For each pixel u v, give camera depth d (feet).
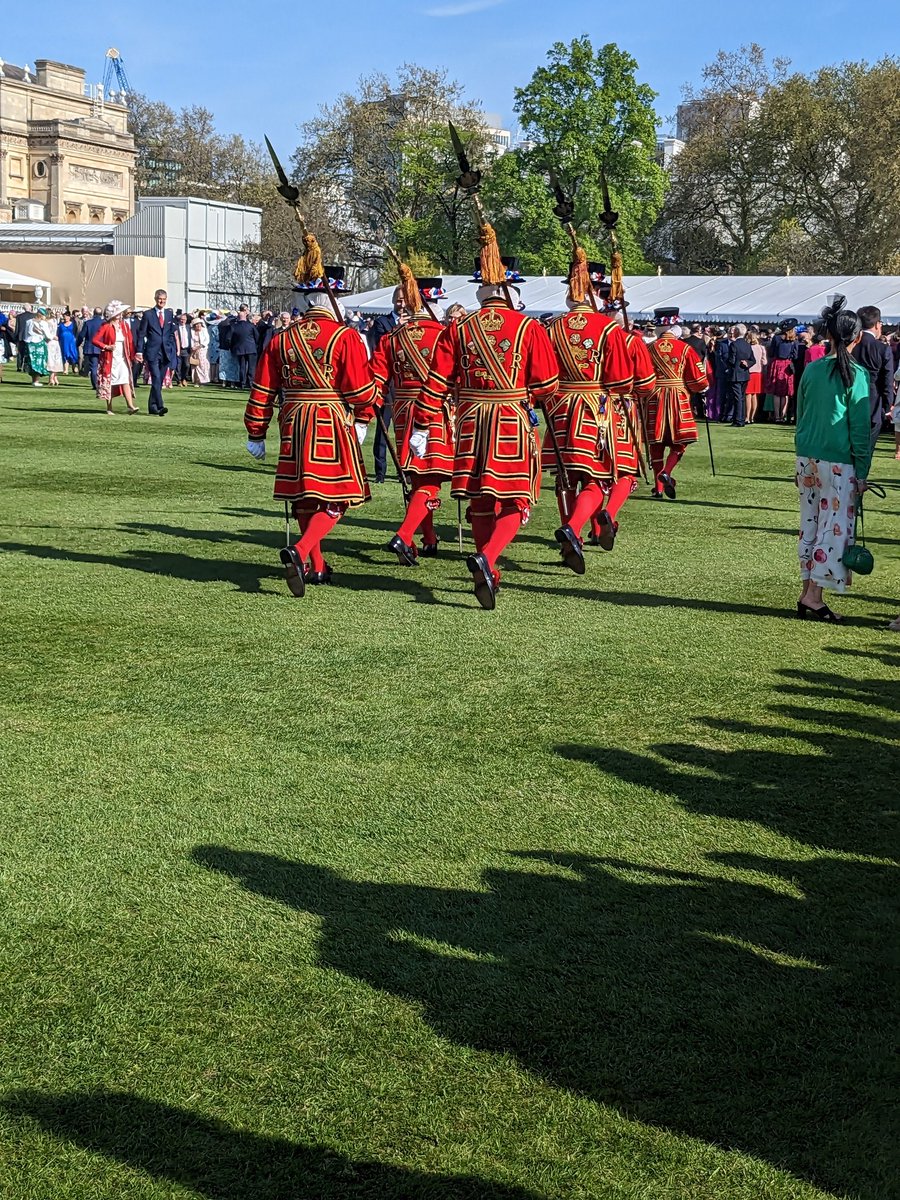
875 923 13.08
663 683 21.61
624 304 40.40
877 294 112.27
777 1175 9.18
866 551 26.48
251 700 19.98
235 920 12.76
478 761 17.53
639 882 13.91
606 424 32.19
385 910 13.07
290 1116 9.74
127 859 14.08
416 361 34.63
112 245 186.60
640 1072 10.37
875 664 23.41
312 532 27.89
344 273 29.12
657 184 187.93
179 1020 10.97
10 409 79.00
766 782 17.06
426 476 31.37
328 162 222.48
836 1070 10.45
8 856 14.05
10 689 20.18
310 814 15.49
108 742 17.84
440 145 205.26
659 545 36.35
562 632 25.11
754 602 28.55
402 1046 10.66
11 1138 9.41
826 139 193.67
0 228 191.21
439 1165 9.24
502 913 13.08
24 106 328.29
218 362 119.14
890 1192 9.04
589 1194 8.98
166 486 45.62
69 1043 10.58
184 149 303.68
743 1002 11.46
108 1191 8.90
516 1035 10.87
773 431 84.79
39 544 32.94
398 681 21.30
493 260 27.63
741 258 208.33
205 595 27.66
